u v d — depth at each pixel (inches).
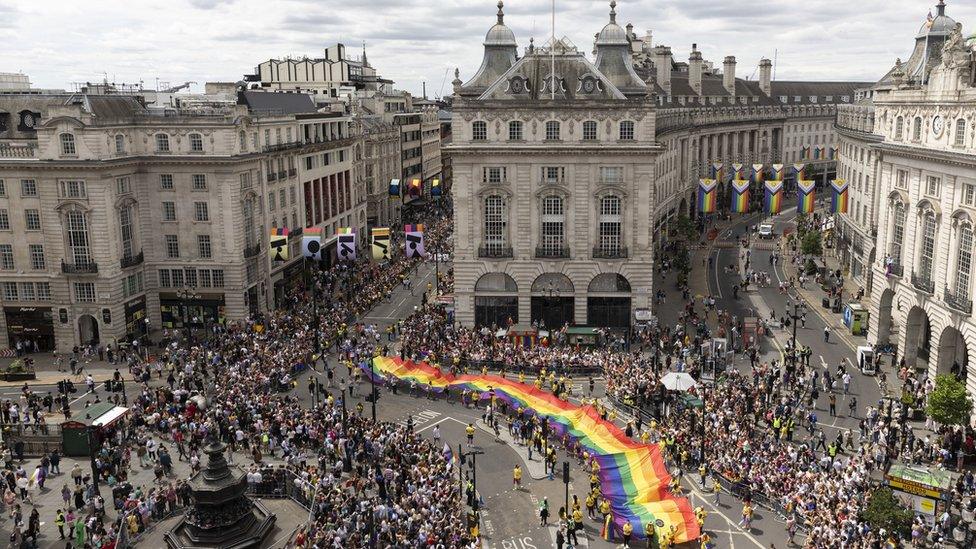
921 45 3932.1
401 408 2662.4
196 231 3506.4
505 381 2581.2
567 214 3289.9
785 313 3720.5
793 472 2009.1
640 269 3302.2
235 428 2309.3
